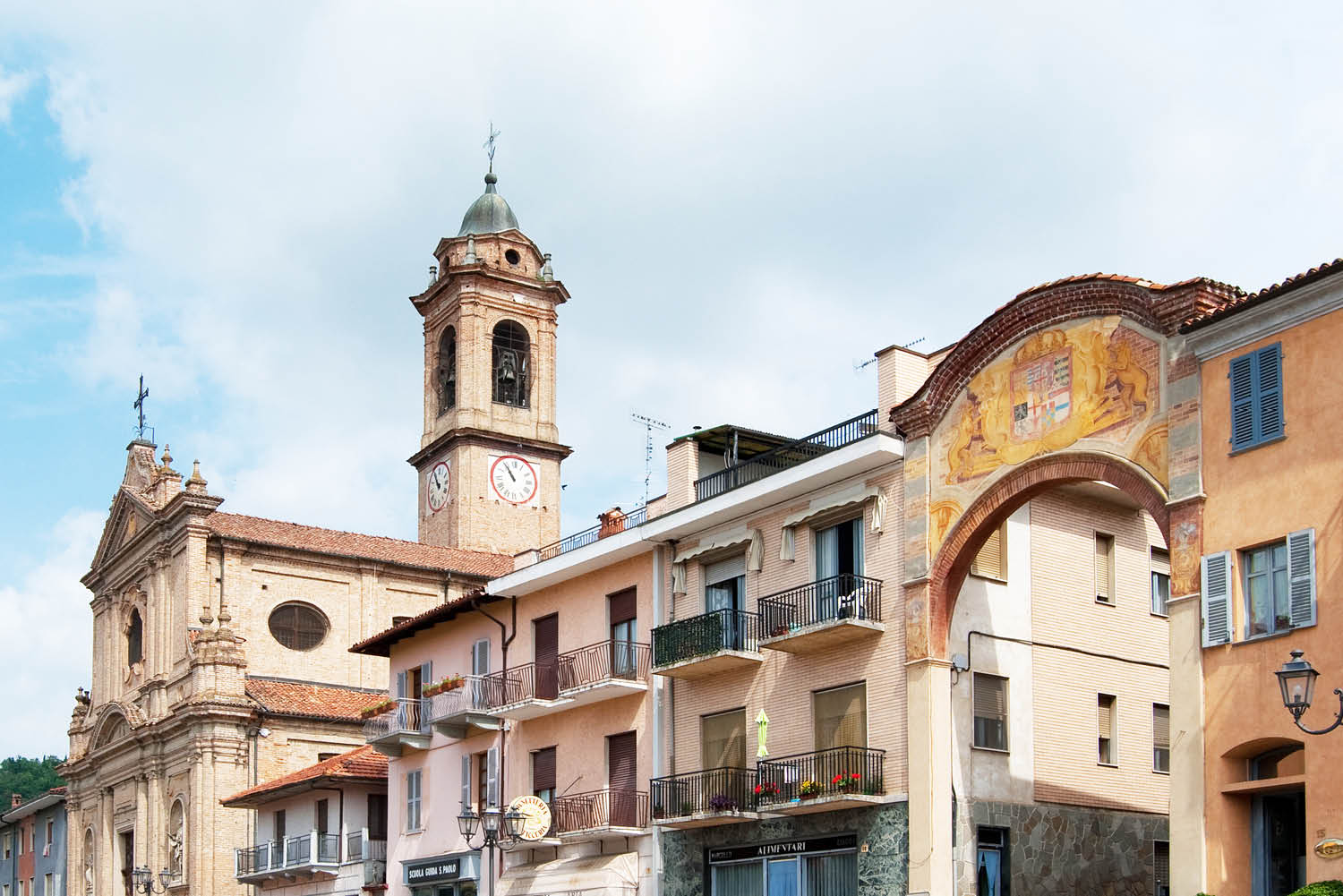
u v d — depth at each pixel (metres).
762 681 38.53
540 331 92.19
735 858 38.16
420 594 76.94
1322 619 25.88
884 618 35.44
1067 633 37.19
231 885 66.81
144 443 80.06
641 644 42.81
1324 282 26.58
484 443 88.00
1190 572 28.09
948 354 35.28
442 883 49.28
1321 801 25.23
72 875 80.44
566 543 52.00
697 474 43.22
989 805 34.31
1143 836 37.19
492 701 47.75
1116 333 30.66
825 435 38.38
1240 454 27.72
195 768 67.81
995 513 33.03
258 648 72.00
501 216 94.06
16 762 142.50
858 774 34.66
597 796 42.78
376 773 55.78
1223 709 27.09
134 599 78.06
